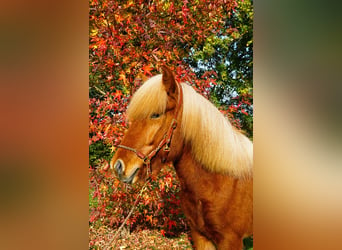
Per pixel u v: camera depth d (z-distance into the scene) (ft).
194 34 7.61
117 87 7.51
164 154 4.65
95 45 6.59
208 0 7.51
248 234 5.16
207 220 4.94
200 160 4.81
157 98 4.50
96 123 6.95
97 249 6.96
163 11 7.32
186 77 7.27
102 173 7.16
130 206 7.54
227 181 4.90
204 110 4.87
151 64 7.01
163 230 7.27
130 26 7.13
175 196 7.48
